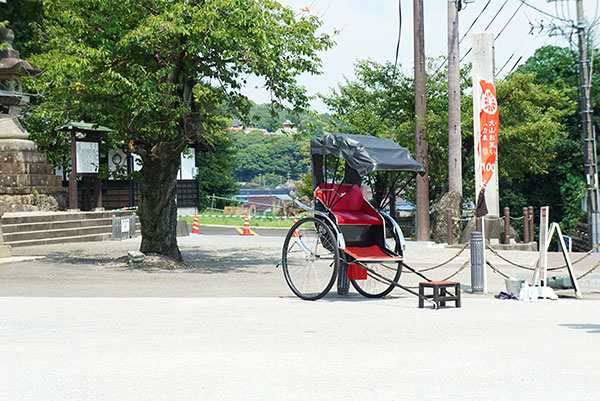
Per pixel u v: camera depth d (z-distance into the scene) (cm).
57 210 3095
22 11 3597
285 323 905
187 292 1302
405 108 3538
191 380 596
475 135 2600
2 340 782
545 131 3238
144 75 1688
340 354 704
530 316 978
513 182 4628
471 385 579
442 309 1055
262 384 582
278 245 2453
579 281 1494
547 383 586
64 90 1734
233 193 6078
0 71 2898
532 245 2408
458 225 2623
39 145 3291
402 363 662
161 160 1770
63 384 583
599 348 736
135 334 820
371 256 1156
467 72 3416
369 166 1159
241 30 1655
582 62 2798
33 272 1614
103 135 3180
